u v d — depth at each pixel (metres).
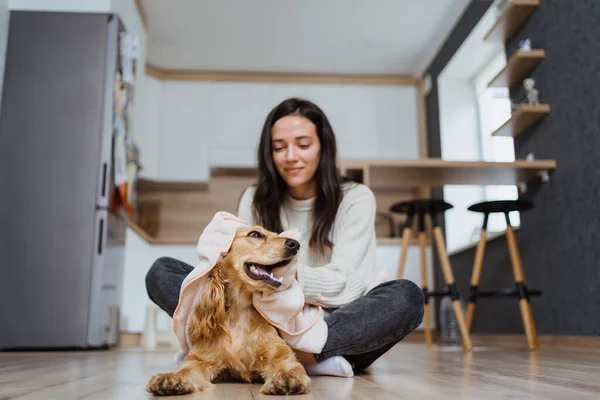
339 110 5.43
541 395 1.07
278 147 1.71
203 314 1.29
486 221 3.08
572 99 2.92
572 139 2.92
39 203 2.78
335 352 1.43
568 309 2.93
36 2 3.12
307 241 1.73
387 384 1.27
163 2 4.24
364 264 1.65
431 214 3.19
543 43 3.21
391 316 1.44
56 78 2.89
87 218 2.79
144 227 4.98
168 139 5.24
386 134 5.41
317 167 1.74
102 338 2.82
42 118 2.85
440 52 4.93
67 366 1.80
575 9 2.88
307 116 1.72
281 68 5.36
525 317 2.86
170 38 4.78
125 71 3.10
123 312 3.61
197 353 1.29
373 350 1.52
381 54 5.11
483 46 4.34
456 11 4.41
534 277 3.28
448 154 4.83
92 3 3.19
